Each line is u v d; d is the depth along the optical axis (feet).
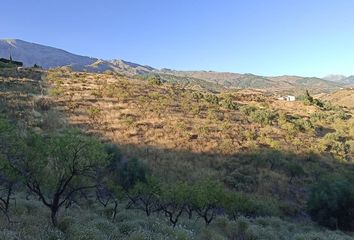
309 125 246.88
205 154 171.83
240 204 121.60
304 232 115.55
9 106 177.17
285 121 246.47
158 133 183.21
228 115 245.45
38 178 60.18
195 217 117.19
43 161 59.57
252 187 153.89
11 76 260.01
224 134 198.59
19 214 62.69
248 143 191.83
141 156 153.69
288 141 209.36
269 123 242.99
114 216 84.02
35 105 189.47
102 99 231.30
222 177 153.48
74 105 205.16
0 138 57.57
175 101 260.62
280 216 138.72
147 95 264.52
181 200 97.45
